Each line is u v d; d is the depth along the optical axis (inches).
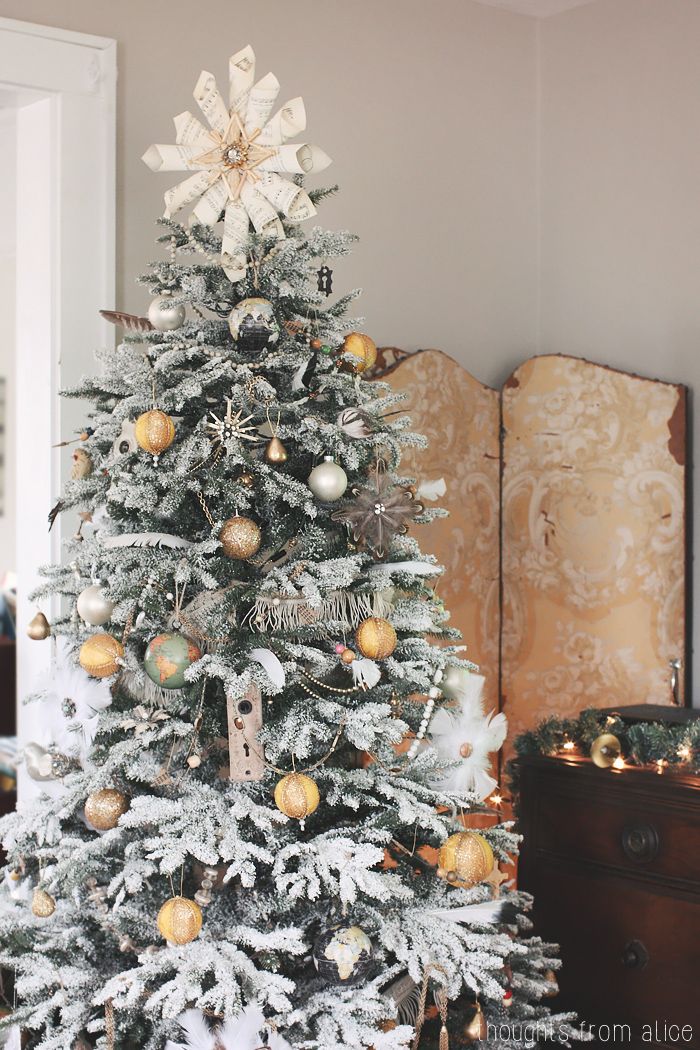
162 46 100.8
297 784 65.3
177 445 71.3
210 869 67.6
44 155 95.7
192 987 62.6
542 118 128.3
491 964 69.9
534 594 120.5
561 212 126.6
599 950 95.3
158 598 68.2
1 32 91.4
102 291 96.7
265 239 72.9
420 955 68.8
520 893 87.1
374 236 115.6
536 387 120.0
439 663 74.0
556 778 97.7
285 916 70.6
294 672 68.6
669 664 112.6
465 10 122.1
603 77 122.3
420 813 69.3
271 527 71.2
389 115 116.3
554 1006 98.1
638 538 114.4
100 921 71.7
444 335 121.3
